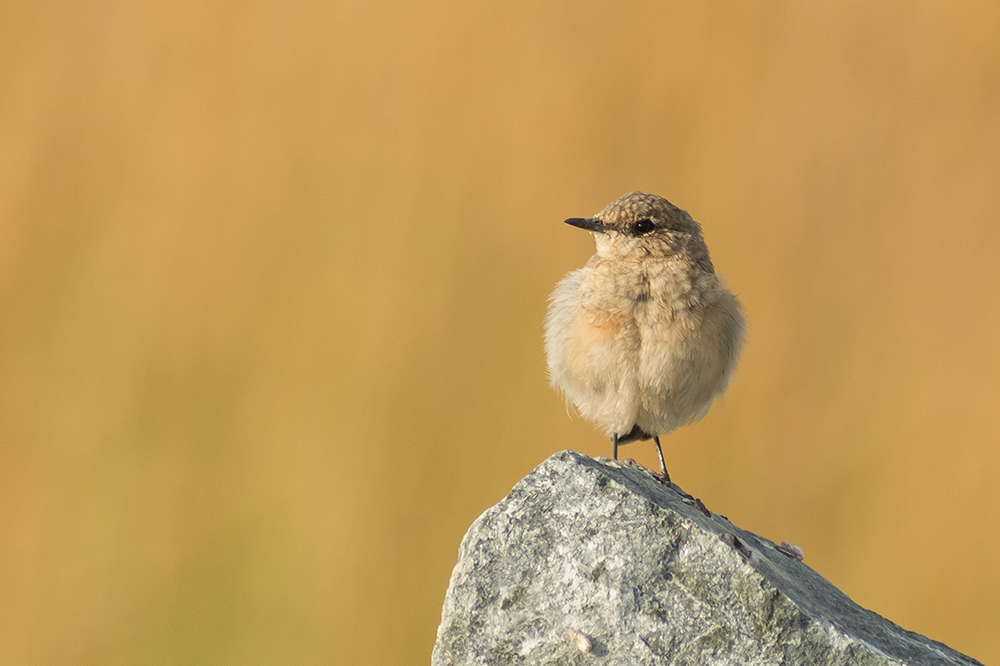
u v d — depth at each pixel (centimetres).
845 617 849
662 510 797
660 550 784
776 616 761
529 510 807
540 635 765
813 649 752
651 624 761
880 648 802
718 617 761
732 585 770
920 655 818
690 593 770
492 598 779
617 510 798
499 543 797
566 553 788
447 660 775
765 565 819
